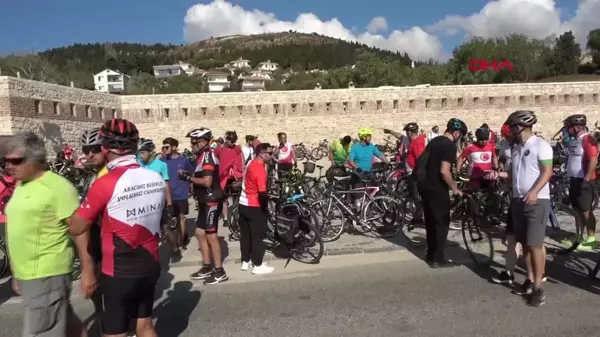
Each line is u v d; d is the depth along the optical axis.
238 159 9.66
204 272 6.29
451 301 5.12
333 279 6.10
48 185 3.14
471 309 4.86
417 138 9.12
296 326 4.58
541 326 4.36
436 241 6.42
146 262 3.15
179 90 85.81
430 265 6.51
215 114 35.50
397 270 6.42
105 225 3.05
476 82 69.44
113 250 3.06
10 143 3.05
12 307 5.55
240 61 186.12
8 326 4.91
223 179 9.53
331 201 8.38
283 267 6.76
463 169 9.91
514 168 5.12
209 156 6.06
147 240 3.16
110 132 3.10
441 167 6.14
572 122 6.98
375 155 9.97
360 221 8.42
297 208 7.12
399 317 4.71
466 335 4.22
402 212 8.25
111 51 152.38
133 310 3.21
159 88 86.06
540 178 4.75
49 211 3.11
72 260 3.32
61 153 18.38
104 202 3.01
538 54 74.50
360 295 5.42
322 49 187.12
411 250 7.47
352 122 37.50
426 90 38.56
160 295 5.69
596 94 41.38
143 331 3.29
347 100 37.31
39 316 3.15
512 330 4.29
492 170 7.48
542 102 40.47
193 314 5.02
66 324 3.32
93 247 4.05
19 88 22.52
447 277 6.03
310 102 36.75
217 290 5.82
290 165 12.29
